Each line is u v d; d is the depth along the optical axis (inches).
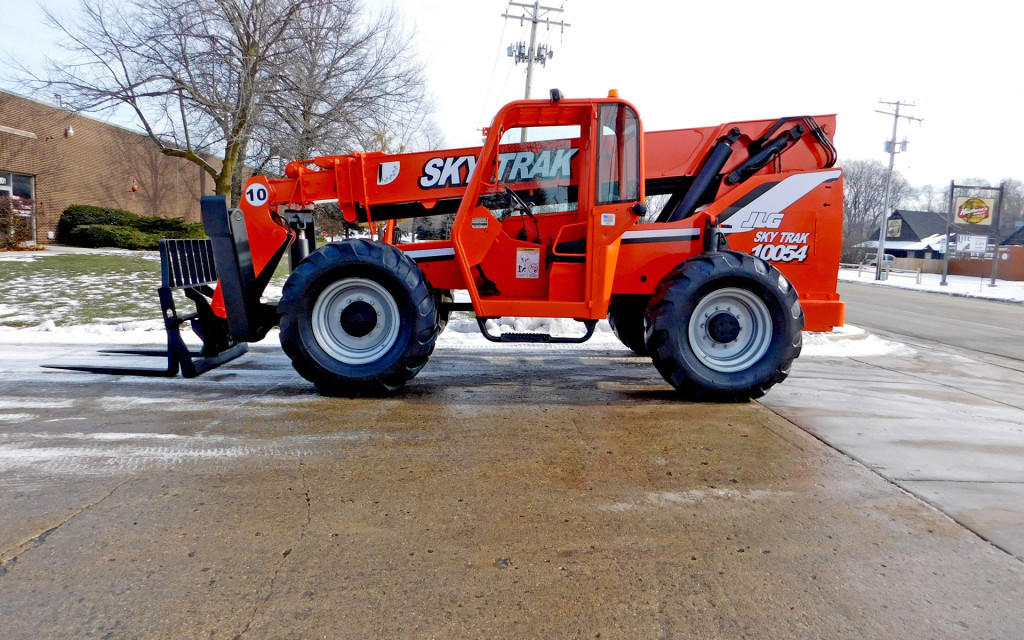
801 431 135.0
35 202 676.7
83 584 69.9
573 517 89.7
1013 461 119.2
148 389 158.9
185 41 464.1
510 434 127.2
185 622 63.5
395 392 160.7
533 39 884.0
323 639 61.3
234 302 163.9
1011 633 64.9
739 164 179.8
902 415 151.9
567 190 177.2
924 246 2001.7
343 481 100.6
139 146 820.0
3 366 182.1
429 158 174.2
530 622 64.9
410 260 152.9
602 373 190.5
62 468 104.0
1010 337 350.9
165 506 90.0
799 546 82.9
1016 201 2066.9
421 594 69.4
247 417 135.3
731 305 157.2
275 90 477.1
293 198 174.6
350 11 504.1
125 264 500.4
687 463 112.9
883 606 69.4
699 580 73.9
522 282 169.9
